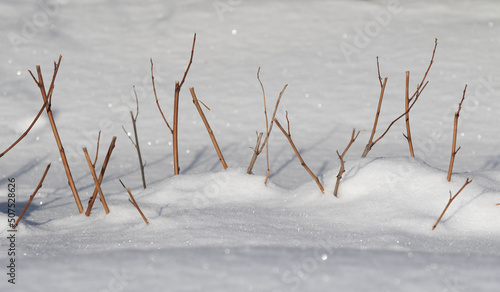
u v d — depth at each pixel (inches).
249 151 308.5
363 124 350.6
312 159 290.8
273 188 202.2
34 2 558.9
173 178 211.0
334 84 415.8
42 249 160.6
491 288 116.6
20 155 305.6
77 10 554.3
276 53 480.4
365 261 131.3
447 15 540.4
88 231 179.5
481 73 426.6
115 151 312.5
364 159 201.2
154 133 341.4
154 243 160.6
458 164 282.0
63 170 281.6
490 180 193.9
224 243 157.9
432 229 168.6
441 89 399.2
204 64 464.1
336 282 118.8
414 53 466.6
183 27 530.3
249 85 420.2
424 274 123.4
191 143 325.1
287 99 392.8
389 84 413.7
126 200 209.0
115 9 561.0
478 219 173.2
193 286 116.9
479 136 324.2
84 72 445.7
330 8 561.0
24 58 463.2
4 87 409.4
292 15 549.3
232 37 512.4
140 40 507.5
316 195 192.5
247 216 179.5
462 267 128.3
